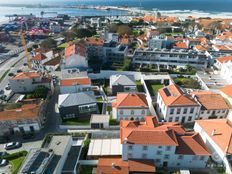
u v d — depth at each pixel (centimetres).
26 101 8256
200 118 7638
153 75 10394
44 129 7275
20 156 6116
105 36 16162
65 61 10756
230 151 5469
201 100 7788
